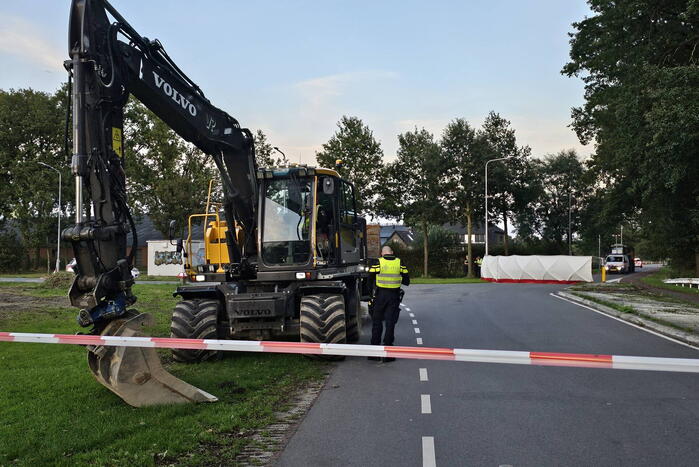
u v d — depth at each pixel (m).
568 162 78.00
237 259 10.47
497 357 5.24
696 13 19.70
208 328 9.38
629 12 22.30
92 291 6.45
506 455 5.09
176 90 8.55
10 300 20.19
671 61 23.12
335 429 5.88
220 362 9.48
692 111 17.44
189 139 9.22
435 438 5.57
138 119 50.50
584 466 4.81
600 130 35.00
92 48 6.75
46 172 54.19
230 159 9.79
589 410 6.55
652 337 12.34
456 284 36.09
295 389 7.70
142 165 50.28
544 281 38.09
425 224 52.47
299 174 10.19
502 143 55.56
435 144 52.19
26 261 58.72
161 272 46.12
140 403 6.52
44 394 7.17
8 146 55.38
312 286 9.88
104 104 6.84
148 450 5.14
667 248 36.03
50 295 22.61
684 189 26.25
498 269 40.00
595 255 82.69
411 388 7.70
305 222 10.20
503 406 6.74
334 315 9.38
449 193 52.28
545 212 79.75
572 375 8.49
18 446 5.22
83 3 6.70
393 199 50.34
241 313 9.27
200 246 14.83
